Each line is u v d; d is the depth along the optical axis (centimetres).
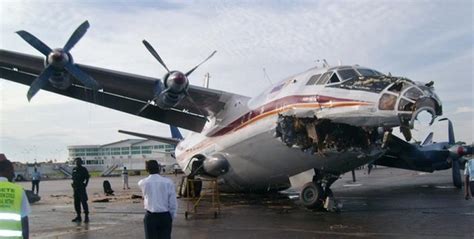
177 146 2214
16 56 1489
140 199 1961
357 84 1174
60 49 1391
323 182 1376
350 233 948
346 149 1252
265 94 1479
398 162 1983
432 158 1945
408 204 1457
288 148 1359
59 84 1451
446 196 1689
